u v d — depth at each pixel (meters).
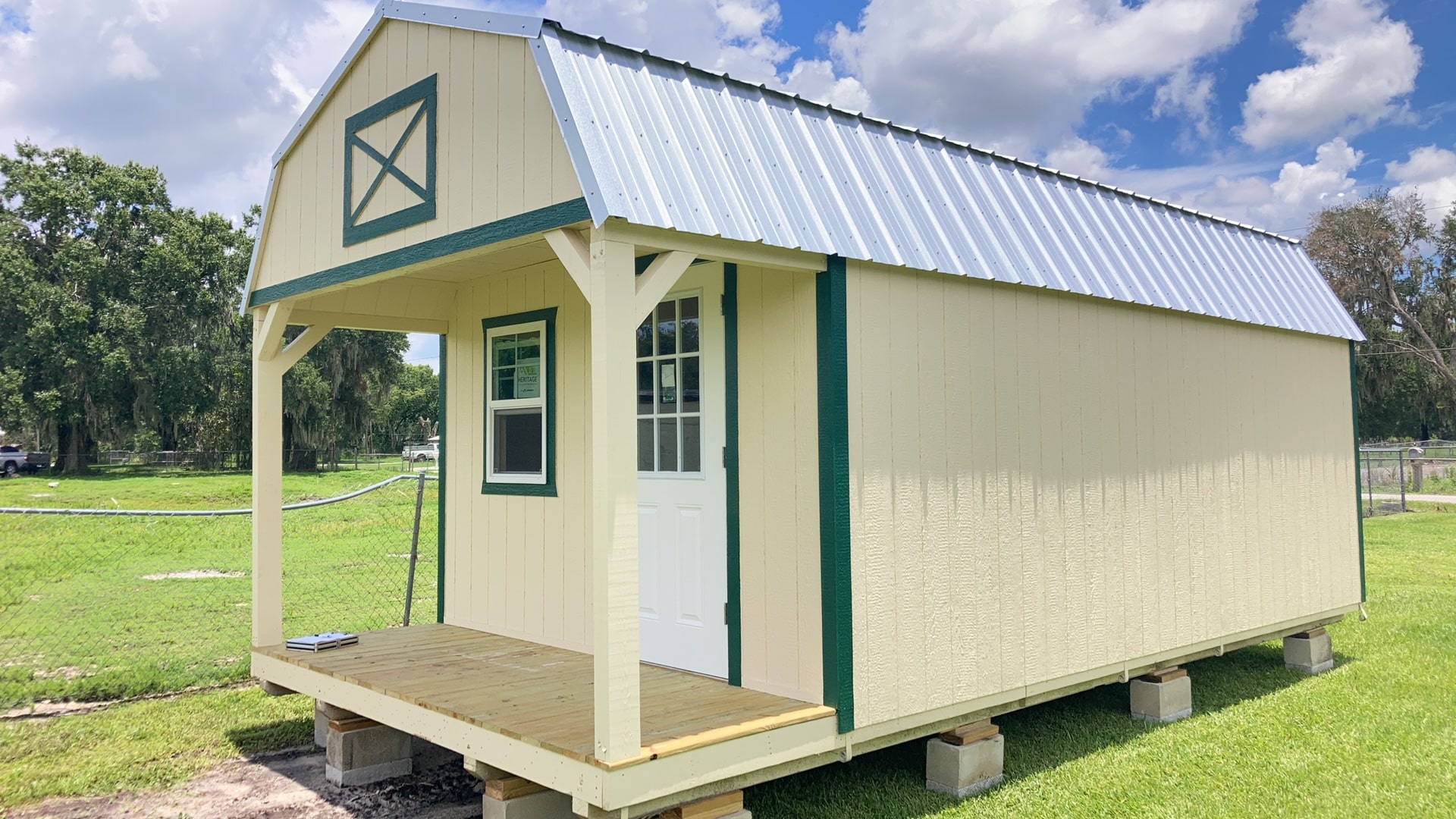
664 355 5.21
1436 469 28.27
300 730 5.94
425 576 12.06
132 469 41.22
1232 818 4.45
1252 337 7.21
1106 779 5.00
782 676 4.38
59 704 6.48
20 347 40.28
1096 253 5.98
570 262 3.64
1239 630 6.79
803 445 4.30
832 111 4.95
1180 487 6.39
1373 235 36.72
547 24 3.86
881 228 4.54
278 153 5.86
